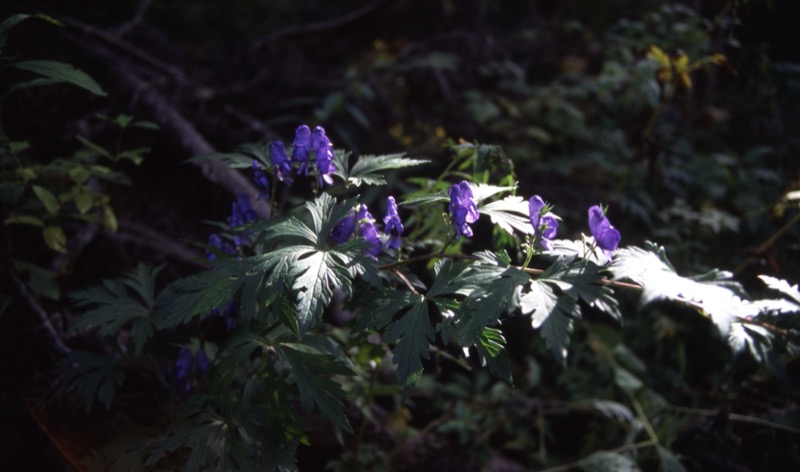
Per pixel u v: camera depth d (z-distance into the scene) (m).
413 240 0.74
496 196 0.71
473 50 1.49
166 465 0.63
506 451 0.95
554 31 1.61
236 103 1.31
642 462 0.88
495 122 1.32
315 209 0.59
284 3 1.79
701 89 1.35
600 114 1.36
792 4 1.10
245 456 0.58
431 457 0.87
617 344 0.99
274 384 0.59
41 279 0.78
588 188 1.20
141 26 1.38
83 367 0.64
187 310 0.56
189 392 0.67
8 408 0.69
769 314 0.56
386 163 0.64
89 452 0.70
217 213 1.04
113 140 1.07
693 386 1.00
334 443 0.81
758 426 0.85
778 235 0.99
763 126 1.17
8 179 0.78
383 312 0.56
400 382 0.54
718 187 1.18
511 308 0.53
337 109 1.23
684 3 1.42
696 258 1.06
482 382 0.98
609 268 0.55
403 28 1.65
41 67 0.66
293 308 0.57
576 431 0.97
